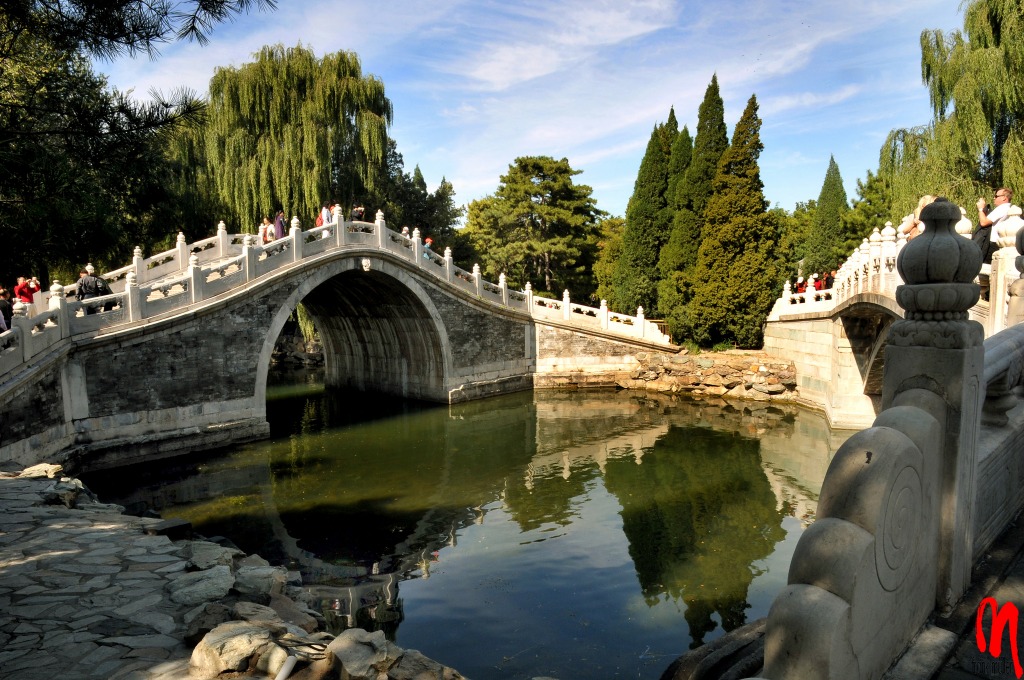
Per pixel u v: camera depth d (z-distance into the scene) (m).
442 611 9.49
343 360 31.19
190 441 17.64
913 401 3.25
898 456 2.65
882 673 2.73
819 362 22.91
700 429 21.12
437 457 18.11
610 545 12.05
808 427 21.05
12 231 6.25
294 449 18.86
